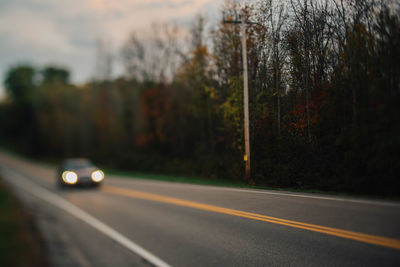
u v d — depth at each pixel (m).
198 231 4.29
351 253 1.52
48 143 53.50
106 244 5.00
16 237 6.04
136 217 6.59
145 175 17.52
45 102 56.38
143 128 24.52
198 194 4.84
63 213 8.02
